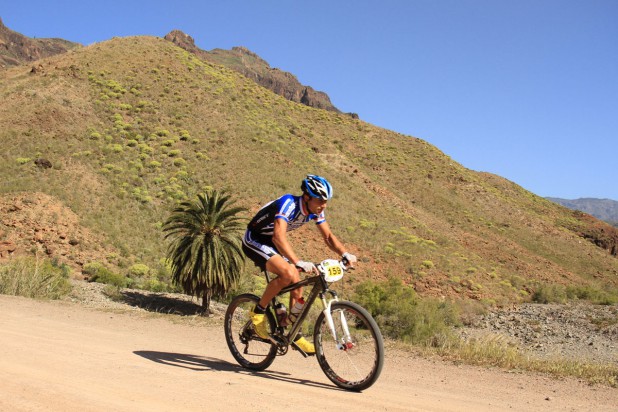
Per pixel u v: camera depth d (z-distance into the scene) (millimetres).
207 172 46562
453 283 38188
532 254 58719
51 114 48969
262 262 4504
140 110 56281
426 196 66188
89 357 4633
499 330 27328
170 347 6562
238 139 55750
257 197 43656
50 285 14844
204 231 20812
